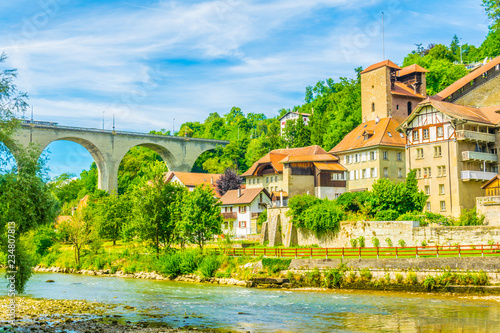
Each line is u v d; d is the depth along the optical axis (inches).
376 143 3196.4
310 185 3432.6
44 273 2741.1
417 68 3882.9
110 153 4911.4
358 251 1961.1
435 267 1717.5
